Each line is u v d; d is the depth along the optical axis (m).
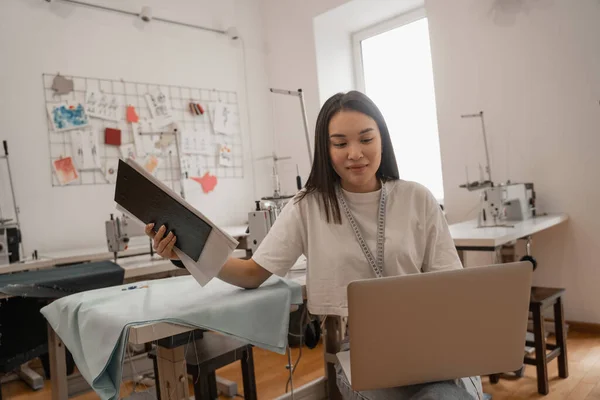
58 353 2.13
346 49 4.69
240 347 1.83
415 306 0.99
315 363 2.85
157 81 4.16
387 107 4.47
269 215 1.97
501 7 3.28
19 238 2.96
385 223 1.36
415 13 4.20
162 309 1.23
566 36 3.03
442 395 1.03
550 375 2.40
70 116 3.67
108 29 3.91
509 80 3.28
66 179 3.64
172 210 1.18
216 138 4.50
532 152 3.21
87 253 3.08
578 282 3.08
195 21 4.45
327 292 1.35
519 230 2.40
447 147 3.60
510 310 1.05
